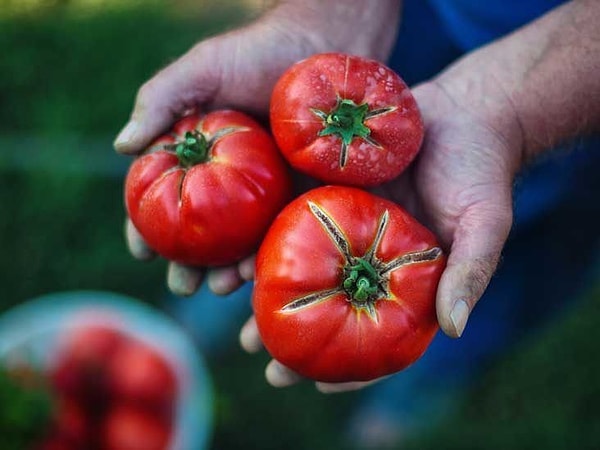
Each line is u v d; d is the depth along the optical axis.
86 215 0.68
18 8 0.80
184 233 0.33
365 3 0.43
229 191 0.32
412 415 0.60
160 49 0.77
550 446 0.60
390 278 0.30
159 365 0.54
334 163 0.31
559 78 0.35
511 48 0.37
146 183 0.34
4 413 0.48
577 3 0.36
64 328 0.56
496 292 0.51
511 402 0.62
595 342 0.64
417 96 0.37
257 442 0.61
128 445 0.52
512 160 0.35
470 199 0.34
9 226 0.67
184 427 0.54
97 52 0.76
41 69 0.75
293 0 0.42
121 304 0.59
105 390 0.53
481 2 0.43
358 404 0.62
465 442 0.61
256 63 0.39
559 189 0.45
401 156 0.32
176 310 0.65
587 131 0.36
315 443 0.61
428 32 0.47
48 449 0.50
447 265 0.31
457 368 0.57
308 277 0.29
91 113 0.73
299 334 0.29
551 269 0.50
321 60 0.32
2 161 0.69
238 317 0.63
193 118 0.36
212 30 0.79
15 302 0.65
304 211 0.30
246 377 0.63
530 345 0.64
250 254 0.36
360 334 0.29
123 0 0.81
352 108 0.31
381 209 0.31
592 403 0.62
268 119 0.41
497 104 0.35
